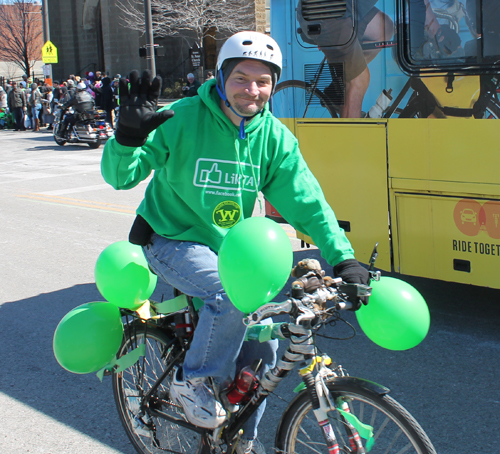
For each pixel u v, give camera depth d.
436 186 4.31
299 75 4.97
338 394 2.21
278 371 2.30
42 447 3.21
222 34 28.45
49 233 7.86
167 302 2.68
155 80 2.09
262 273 2.06
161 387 2.78
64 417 3.52
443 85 4.18
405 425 2.08
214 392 2.49
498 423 3.26
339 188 4.89
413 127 4.36
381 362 4.05
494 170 4.01
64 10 36.38
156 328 2.79
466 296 5.20
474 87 4.03
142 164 2.30
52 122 23.47
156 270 2.51
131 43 31.39
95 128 17.47
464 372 3.86
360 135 4.69
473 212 4.17
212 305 2.35
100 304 2.81
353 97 4.68
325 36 4.75
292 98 5.04
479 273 4.21
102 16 31.77
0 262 6.69
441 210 4.34
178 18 26.69
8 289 5.84
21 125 23.70
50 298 5.56
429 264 4.47
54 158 15.53
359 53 4.59
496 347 4.19
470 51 4.02
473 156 4.09
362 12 4.53
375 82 4.54
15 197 10.34
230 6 26.66
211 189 2.40
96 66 36.47
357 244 4.88
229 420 2.48
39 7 44.44
